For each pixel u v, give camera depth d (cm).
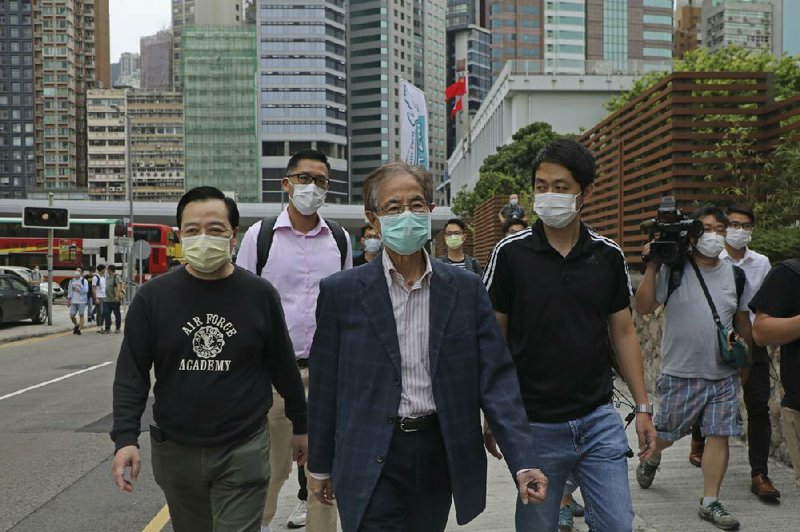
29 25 15825
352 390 263
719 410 452
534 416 305
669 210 433
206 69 13600
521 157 3891
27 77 15875
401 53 15438
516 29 13725
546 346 303
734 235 530
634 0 13050
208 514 317
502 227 769
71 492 563
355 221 7550
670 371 465
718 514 447
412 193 264
